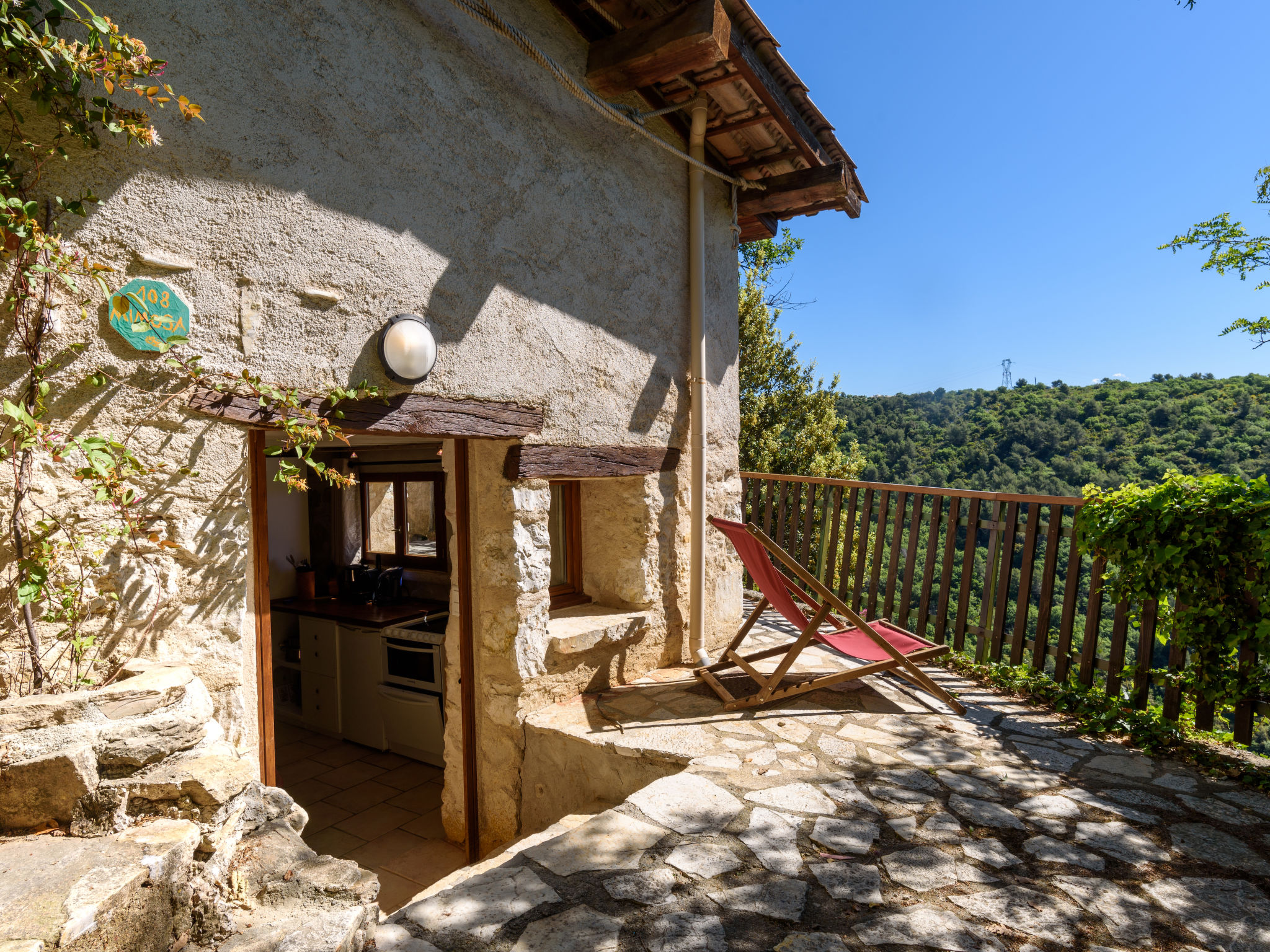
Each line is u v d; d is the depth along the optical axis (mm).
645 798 2990
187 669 2238
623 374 4598
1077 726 3973
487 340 3670
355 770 5309
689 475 5238
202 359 2547
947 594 5355
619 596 4891
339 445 6148
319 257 2922
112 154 2318
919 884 2408
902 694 4445
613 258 4508
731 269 5781
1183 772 3359
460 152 3523
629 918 2203
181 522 2516
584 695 4363
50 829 1785
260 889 2018
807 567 6867
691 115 5062
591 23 4246
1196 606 3738
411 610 5906
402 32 3244
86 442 2074
